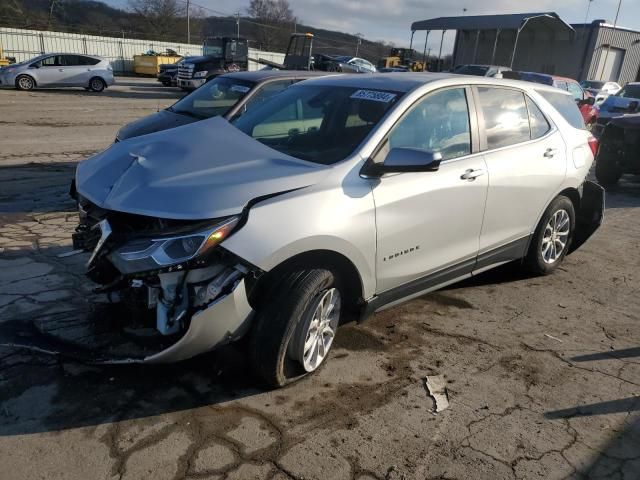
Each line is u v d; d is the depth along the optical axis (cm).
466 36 3650
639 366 379
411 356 375
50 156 956
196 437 283
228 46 2241
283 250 292
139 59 3838
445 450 286
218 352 355
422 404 323
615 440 301
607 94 2472
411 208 357
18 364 331
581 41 3344
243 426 294
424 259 381
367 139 346
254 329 306
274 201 296
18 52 3797
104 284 325
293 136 380
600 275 551
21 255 493
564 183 504
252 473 262
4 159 909
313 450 279
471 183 401
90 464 261
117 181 322
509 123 458
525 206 467
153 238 279
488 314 448
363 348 381
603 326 438
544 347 399
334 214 312
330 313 342
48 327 356
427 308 454
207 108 751
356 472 267
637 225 747
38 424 285
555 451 290
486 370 363
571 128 528
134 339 304
